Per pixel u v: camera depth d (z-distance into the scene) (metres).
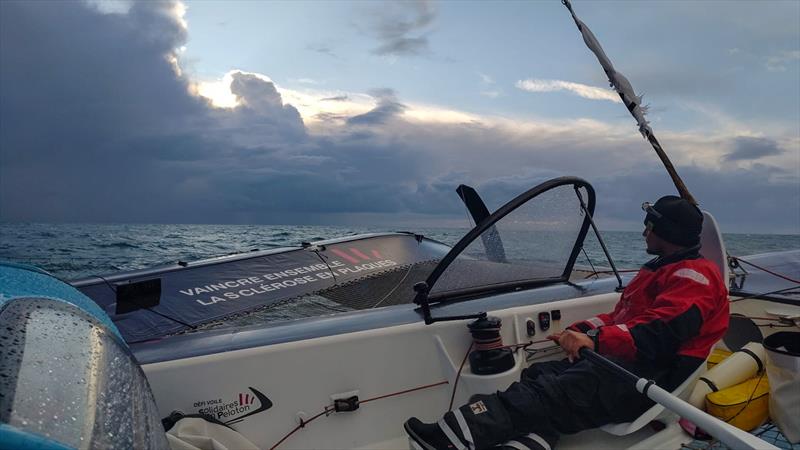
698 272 2.55
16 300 1.12
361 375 2.86
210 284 4.41
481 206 3.71
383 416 2.90
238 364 2.64
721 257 3.09
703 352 2.56
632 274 4.14
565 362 2.88
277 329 2.94
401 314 3.13
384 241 5.97
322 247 5.49
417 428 2.51
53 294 1.29
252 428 2.66
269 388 2.69
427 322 3.00
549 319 3.24
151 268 4.55
